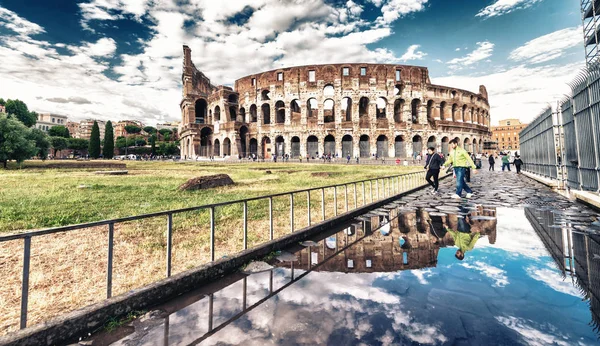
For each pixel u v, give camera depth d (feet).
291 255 14.80
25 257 7.43
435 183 38.29
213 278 11.82
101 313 8.48
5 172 78.69
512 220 21.18
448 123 166.91
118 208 27.78
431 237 17.49
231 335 7.84
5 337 6.93
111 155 270.67
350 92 160.15
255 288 10.96
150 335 7.95
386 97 159.94
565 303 9.17
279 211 27.25
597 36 33.88
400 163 140.36
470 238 16.93
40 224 21.67
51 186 45.83
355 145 157.69
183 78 210.59
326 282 11.38
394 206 28.37
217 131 186.29
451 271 12.09
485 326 8.04
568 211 23.89
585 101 27.99
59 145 303.27
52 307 10.01
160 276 12.54
